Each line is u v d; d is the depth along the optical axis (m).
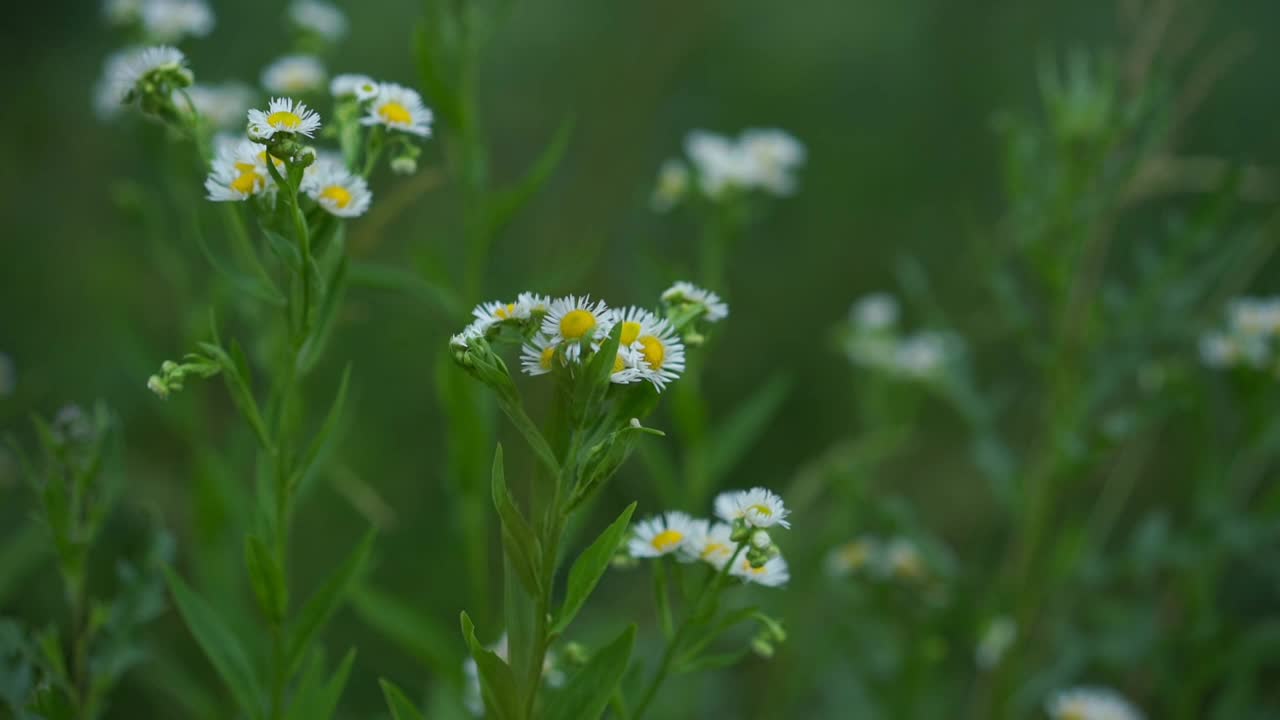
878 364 1.19
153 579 0.85
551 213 1.81
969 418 1.05
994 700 1.03
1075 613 1.14
